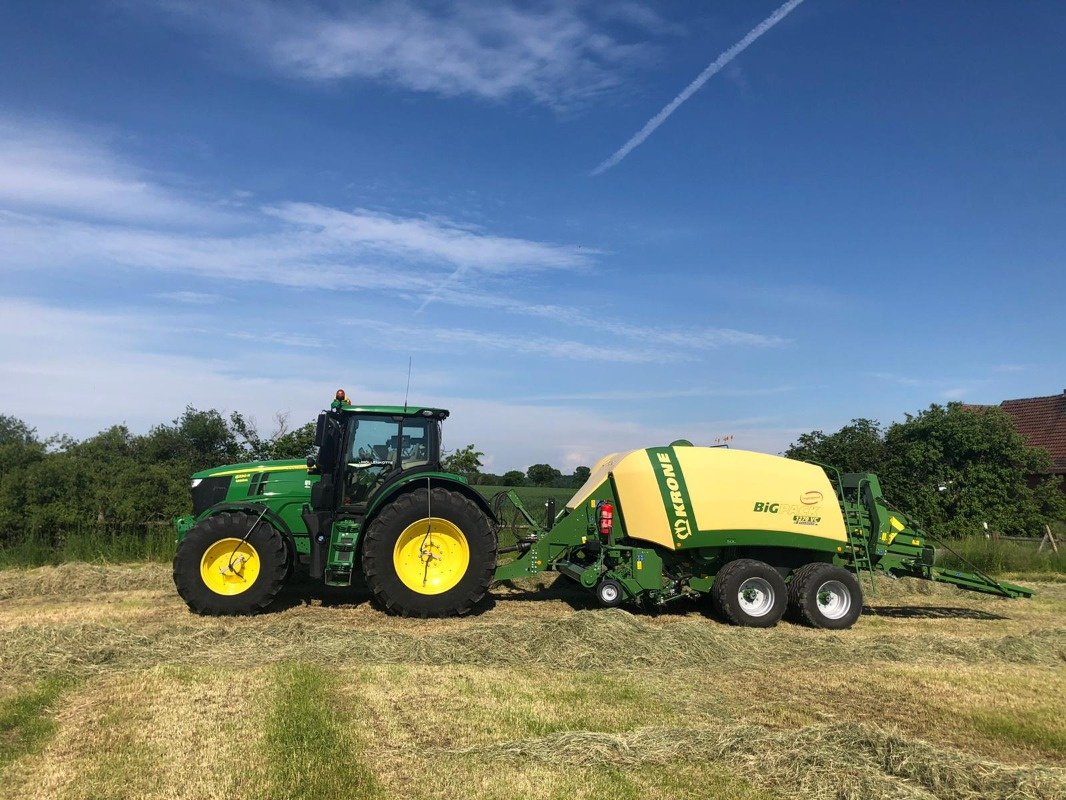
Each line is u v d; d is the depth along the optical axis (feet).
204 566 27.04
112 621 25.79
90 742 14.52
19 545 42.01
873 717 17.71
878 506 30.86
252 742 14.56
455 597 27.48
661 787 13.12
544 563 29.91
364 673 19.38
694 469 29.27
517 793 12.71
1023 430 101.30
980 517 63.36
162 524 44.83
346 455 29.25
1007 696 19.48
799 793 13.02
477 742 15.03
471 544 27.76
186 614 27.32
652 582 28.73
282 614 27.58
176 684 17.98
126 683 18.06
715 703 18.40
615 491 30.01
